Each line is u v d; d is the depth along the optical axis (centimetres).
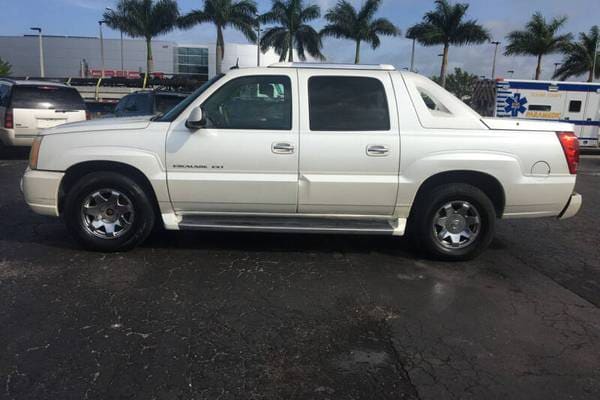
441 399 303
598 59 3853
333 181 503
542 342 375
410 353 353
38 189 512
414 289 464
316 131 502
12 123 1152
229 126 504
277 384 312
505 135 511
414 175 504
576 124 1881
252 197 509
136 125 510
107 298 424
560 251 602
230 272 490
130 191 512
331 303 429
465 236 534
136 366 326
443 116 515
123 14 3700
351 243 591
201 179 503
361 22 3834
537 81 1848
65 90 1215
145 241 575
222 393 302
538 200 521
